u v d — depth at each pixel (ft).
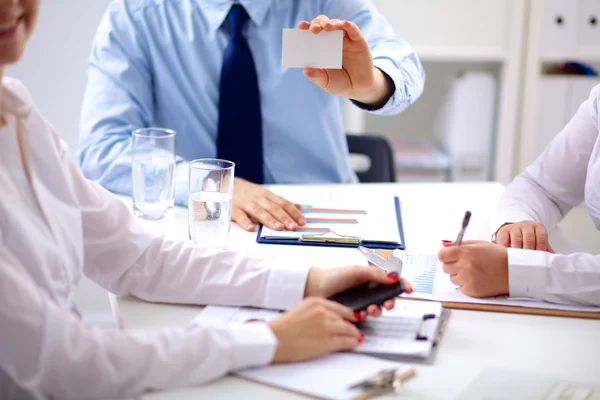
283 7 6.57
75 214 3.59
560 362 3.29
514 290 3.90
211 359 3.03
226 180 4.40
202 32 6.48
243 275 3.79
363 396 2.92
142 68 6.46
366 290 3.62
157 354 2.97
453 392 2.98
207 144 6.72
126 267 3.91
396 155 9.75
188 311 3.77
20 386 2.99
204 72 6.53
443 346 3.40
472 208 5.56
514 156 9.81
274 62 6.60
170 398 2.94
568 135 5.28
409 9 9.15
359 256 4.47
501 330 3.59
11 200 3.14
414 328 3.47
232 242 4.67
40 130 3.46
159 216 5.17
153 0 6.38
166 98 6.61
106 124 6.16
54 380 2.86
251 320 3.58
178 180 5.58
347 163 7.18
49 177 3.48
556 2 9.13
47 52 8.64
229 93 6.41
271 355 3.13
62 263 3.35
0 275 2.79
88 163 5.95
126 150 5.86
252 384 3.05
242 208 5.11
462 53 9.26
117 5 6.40
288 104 6.68
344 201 5.57
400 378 3.07
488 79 9.41
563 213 5.41
